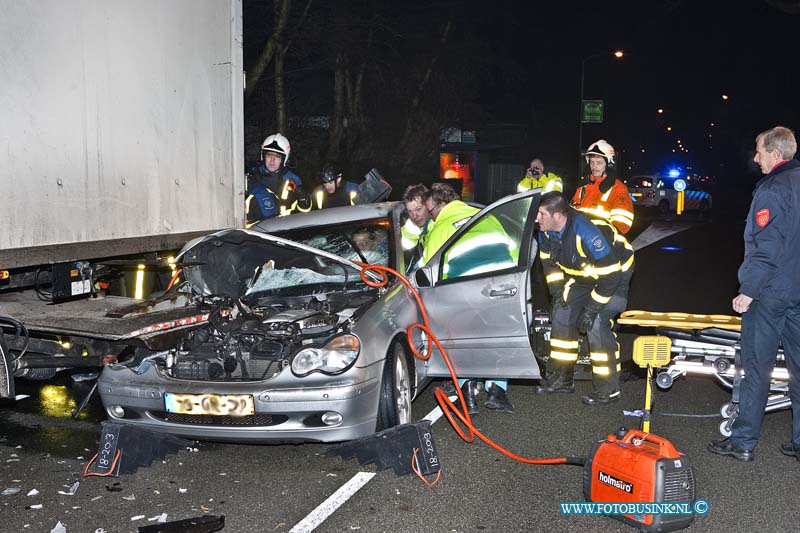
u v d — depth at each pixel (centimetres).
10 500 457
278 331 518
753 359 511
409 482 485
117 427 495
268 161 880
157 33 594
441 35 3173
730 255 1883
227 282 618
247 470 507
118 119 559
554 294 675
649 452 412
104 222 549
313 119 2788
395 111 3206
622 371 750
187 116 630
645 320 598
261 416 502
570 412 637
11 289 532
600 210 841
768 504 454
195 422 510
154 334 501
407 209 670
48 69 500
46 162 501
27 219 488
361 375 503
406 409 563
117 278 651
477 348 602
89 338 520
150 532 412
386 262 636
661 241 2297
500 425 602
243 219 703
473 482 485
